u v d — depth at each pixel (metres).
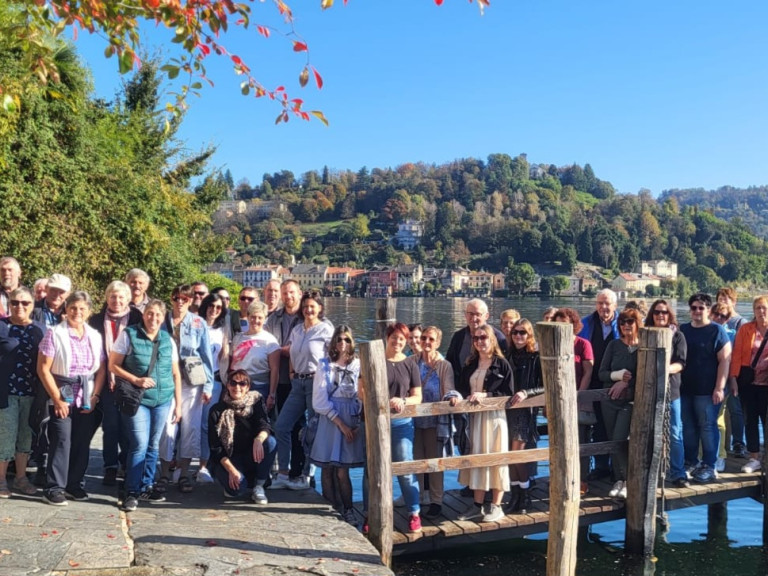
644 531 7.38
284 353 7.86
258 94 5.88
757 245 193.50
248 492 7.23
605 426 7.86
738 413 9.33
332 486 7.34
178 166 29.02
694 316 8.25
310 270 180.12
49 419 6.43
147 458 6.68
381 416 6.41
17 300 6.50
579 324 7.96
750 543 8.22
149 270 20.75
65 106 16.72
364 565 5.54
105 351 6.84
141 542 5.64
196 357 7.20
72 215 17.23
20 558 5.08
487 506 7.16
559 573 6.30
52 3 5.68
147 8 5.52
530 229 188.62
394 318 9.12
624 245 185.38
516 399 6.96
